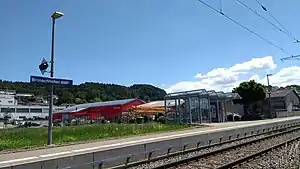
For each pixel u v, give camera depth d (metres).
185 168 11.62
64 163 11.17
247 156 13.35
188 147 17.02
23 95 139.75
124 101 71.69
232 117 55.62
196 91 43.91
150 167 12.19
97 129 30.78
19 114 105.31
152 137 22.84
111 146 17.64
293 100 81.62
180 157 14.75
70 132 27.78
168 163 12.28
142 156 13.92
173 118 49.81
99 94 151.12
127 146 13.41
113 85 157.88
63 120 70.25
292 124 40.25
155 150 14.61
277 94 77.94
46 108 113.19
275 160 13.03
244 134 24.91
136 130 29.09
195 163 12.62
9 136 25.19
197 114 45.03
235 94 52.50
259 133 28.00
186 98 45.44
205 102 46.59
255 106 70.00
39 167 10.49
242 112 69.00
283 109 75.56
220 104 50.94
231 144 20.02
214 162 12.79
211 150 16.89
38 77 19.36
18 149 17.70
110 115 69.25
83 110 74.69
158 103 65.94
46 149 17.69
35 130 34.53
